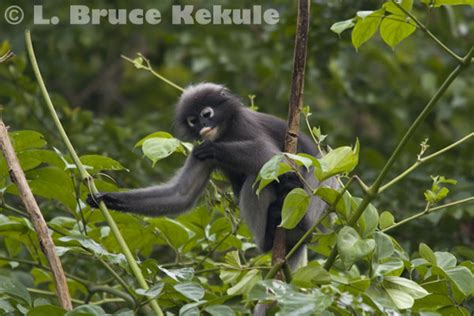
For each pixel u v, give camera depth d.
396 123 18.30
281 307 6.83
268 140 11.59
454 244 12.59
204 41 18.34
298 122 8.53
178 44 19.47
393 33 8.41
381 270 7.51
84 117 14.92
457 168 14.03
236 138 11.82
